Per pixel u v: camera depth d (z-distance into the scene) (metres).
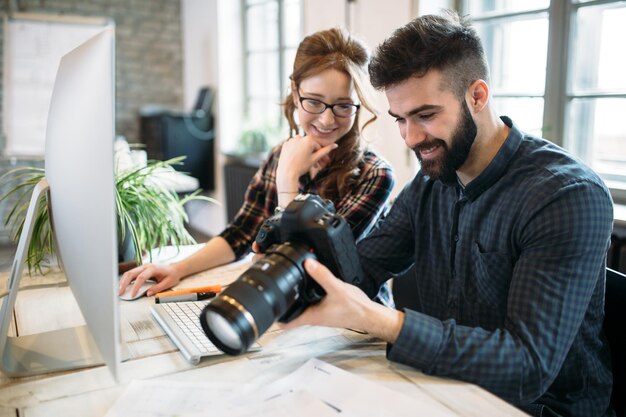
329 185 1.35
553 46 2.09
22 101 4.21
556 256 0.86
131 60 4.91
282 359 0.85
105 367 0.83
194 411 0.70
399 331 0.80
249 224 1.48
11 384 0.78
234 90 4.55
